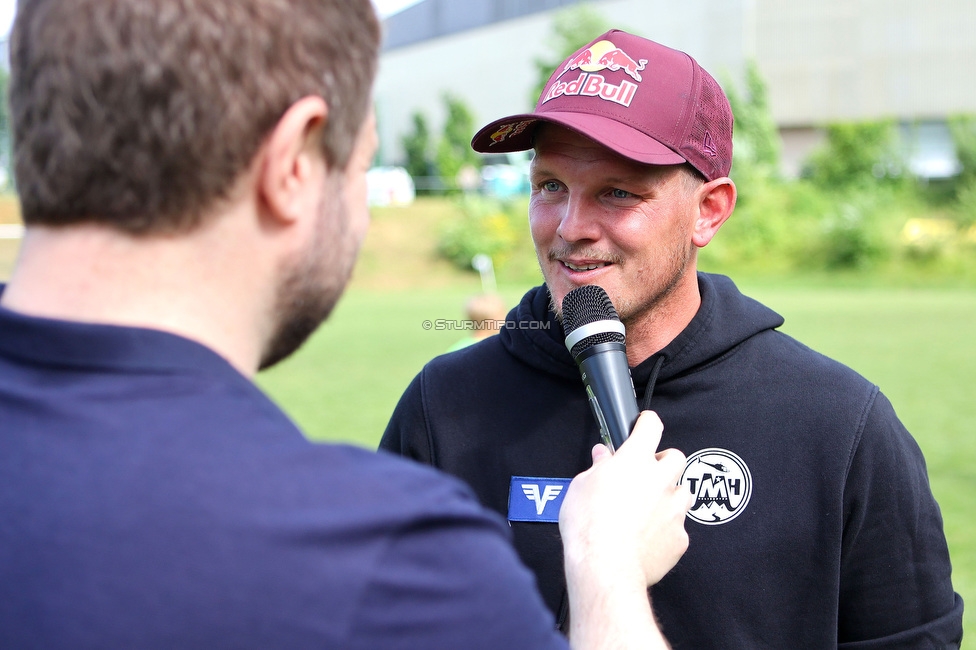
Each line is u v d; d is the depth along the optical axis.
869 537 1.42
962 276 24.39
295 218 0.77
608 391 1.27
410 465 0.78
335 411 7.69
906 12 33.81
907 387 8.82
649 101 1.39
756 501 1.42
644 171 1.39
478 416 1.58
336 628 0.66
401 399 1.70
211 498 0.67
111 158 0.69
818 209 28.11
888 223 26.19
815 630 1.38
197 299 0.74
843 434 1.42
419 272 26.22
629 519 1.01
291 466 0.70
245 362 0.78
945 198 28.44
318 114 0.76
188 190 0.71
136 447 0.68
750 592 1.39
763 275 25.55
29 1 0.73
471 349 1.70
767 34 35.06
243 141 0.72
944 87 33.75
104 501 0.66
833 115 34.88
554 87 1.47
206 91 0.70
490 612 0.71
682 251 1.46
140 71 0.69
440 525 0.72
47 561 0.64
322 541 0.67
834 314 16.27
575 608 0.96
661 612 1.40
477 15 40.41
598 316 1.33
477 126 39.50
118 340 0.70
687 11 35.22
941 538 1.50
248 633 0.64
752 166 28.62
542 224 1.50
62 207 0.71
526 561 1.48
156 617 0.63
